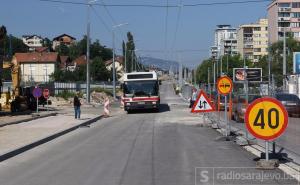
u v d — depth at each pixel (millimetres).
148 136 23281
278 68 117562
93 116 39438
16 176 12781
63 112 46625
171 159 15008
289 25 163500
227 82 22047
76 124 30516
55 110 50094
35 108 49938
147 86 44375
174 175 12117
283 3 163000
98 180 11734
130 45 159000
